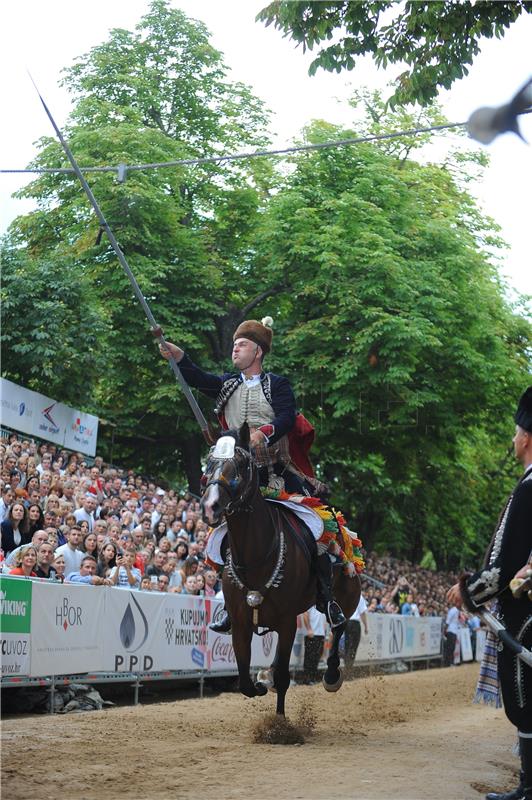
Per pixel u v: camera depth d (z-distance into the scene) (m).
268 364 32.88
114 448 38.19
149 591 15.23
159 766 8.10
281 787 7.13
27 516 15.17
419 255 35.41
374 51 15.20
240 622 10.05
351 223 33.47
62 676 12.99
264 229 34.00
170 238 33.91
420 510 44.72
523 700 6.46
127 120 34.34
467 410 37.12
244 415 10.61
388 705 16.33
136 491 24.12
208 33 36.91
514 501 6.55
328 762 8.47
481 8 14.85
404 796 6.90
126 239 32.16
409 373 33.81
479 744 10.92
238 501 9.37
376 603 30.34
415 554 50.81
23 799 6.57
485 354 36.34
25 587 12.23
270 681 10.84
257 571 9.80
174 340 33.03
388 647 27.69
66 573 15.06
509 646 6.33
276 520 10.08
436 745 10.48
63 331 26.48
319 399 33.97
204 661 16.77
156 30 36.50
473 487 45.62
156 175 32.88
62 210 33.38
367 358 32.19
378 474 37.44
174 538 21.34
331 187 35.28
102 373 27.69
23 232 33.59
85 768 7.89
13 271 26.33
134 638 14.66
